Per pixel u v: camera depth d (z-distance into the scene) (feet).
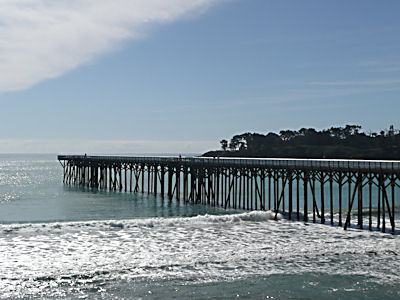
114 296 62.75
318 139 467.93
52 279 69.31
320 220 118.01
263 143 470.39
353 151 400.47
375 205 173.99
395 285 66.54
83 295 63.05
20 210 150.61
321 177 112.88
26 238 95.45
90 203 167.94
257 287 65.87
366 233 100.27
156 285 66.74
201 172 161.27
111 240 94.22
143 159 192.54
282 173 123.85
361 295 62.80
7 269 73.67
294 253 83.35
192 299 61.67
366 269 73.87
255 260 79.00
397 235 97.71
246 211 141.18
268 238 95.71
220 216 117.29
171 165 173.78
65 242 92.12
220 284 67.21
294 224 111.96
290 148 436.76
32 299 61.77
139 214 139.64
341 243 90.68
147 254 82.94
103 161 224.12
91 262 77.82
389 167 99.04
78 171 254.68
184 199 165.17
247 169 140.46
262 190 137.28
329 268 74.43
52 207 157.79
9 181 336.70
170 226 109.50
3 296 62.59
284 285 66.64
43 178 377.50
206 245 89.76
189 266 75.61
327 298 61.87
